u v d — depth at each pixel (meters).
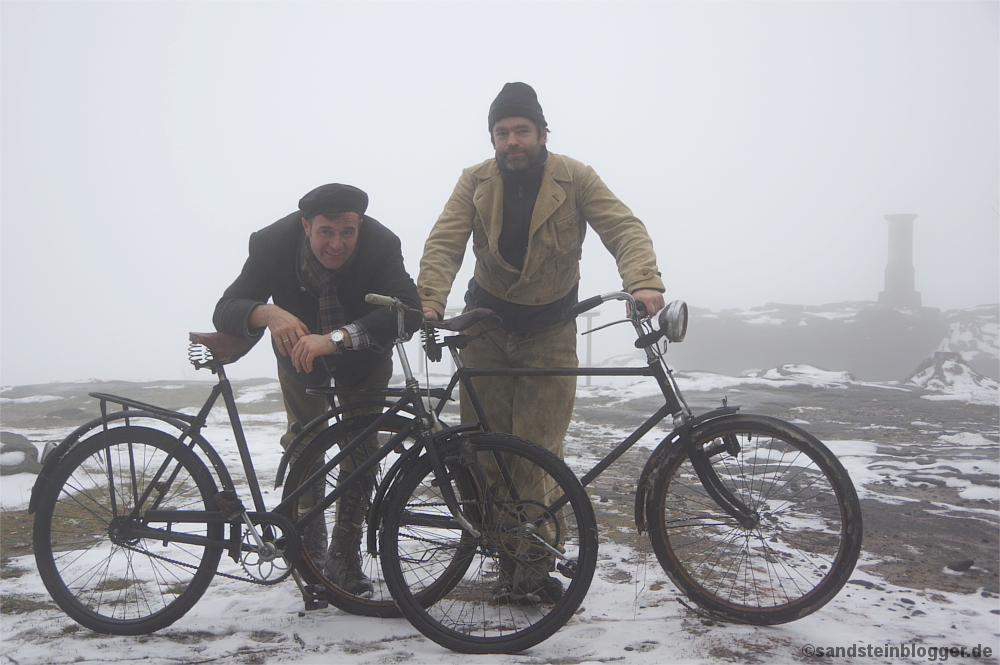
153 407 2.66
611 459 2.60
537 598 2.62
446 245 3.05
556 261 3.01
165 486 2.61
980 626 2.55
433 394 2.63
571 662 2.24
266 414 10.28
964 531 3.95
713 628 2.50
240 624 2.59
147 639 2.48
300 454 2.66
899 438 7.86
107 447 2.64
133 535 2.61
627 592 2.91
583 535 2.38
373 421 2.61
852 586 3.00
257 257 2.70
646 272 2.77
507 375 2.77
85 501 2.97
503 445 2.46
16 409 11.95
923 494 4.94
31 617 2.67
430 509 2.49
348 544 2.67
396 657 2.29
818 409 10.79
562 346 3.06
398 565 2.44
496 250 2.98
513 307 3.04
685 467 2.74
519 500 2.51
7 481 5.20
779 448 2.81
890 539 3.80
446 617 2.55
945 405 11.45
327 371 2.81
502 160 2.95
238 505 2.54
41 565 2.59
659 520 2.63
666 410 2.63
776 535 2.69
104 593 2.80
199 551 3.29
